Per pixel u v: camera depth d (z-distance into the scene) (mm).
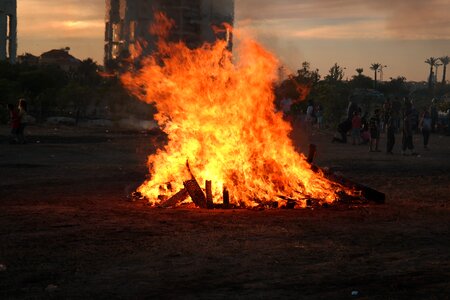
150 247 9148
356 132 34938
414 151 30938
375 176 19734
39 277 7566
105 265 8117
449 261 8391
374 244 9469
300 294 6855
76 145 30344
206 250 8953
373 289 7043
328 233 10305
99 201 13805
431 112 49531
